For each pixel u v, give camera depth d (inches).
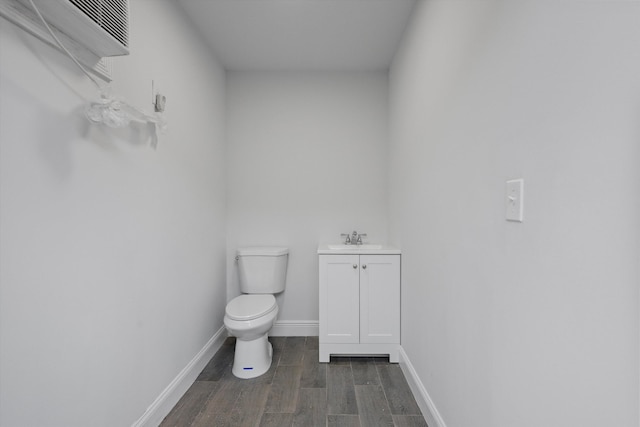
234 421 62.9
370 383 77.5
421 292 68.8
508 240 35.6
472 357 44.5
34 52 35.6
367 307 89.0
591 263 24.3
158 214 62.6
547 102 29.0
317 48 93.7
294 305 109.7
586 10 24.6
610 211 22.5
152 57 60.8
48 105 37.4
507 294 35.8
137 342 55.3
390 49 94.1
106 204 47.6
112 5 40.1
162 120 58.6
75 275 41.5
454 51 50.9
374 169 108.3
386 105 107.6
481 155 41.9
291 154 108.5
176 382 69.0
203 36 86.7
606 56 22.8
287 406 67.9
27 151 34.9
